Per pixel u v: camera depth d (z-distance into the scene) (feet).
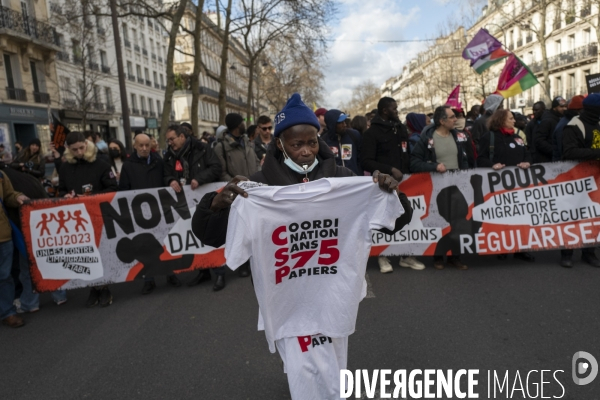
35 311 15.97
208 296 15.97
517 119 27.40
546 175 16.94
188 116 157.17
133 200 16.69
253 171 19.07
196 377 10.22
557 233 16.85
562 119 18.86
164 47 150.51
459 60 151.23
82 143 16.22
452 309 13.06
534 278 15.39
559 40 121.80
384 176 6.43
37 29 77.82
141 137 17.16
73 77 92.38
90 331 13.52
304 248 6.66
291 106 6.60
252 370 10.39
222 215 6.65
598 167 16.58
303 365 6.65
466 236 17.12
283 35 72.02
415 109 284.00
